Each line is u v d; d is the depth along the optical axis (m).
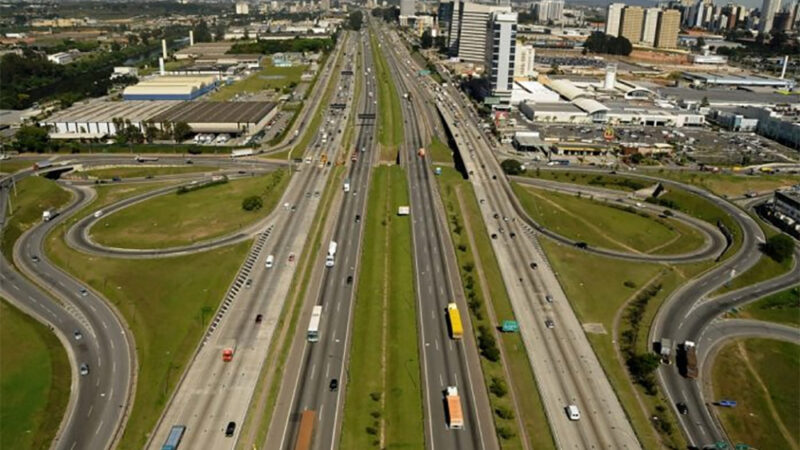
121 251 191.75
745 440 122.31
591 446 116.50
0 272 178.88
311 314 155.75
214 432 114.81
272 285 169.12
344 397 126.69
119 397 127.12
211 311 156.50
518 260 191.75
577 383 134.50
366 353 141.50
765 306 172.25
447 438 116.38
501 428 118.44
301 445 111.25
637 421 124.00
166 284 170.38
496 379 133.12
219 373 131.25
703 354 148.88
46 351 141.00
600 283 180.25
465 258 190.25
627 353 146.75
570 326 156.38
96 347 143.75
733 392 136.25
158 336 146.62
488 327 153.25
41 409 123.19
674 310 167.25
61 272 179.88
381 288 171.62
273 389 127.75
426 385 131.12
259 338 143.88
